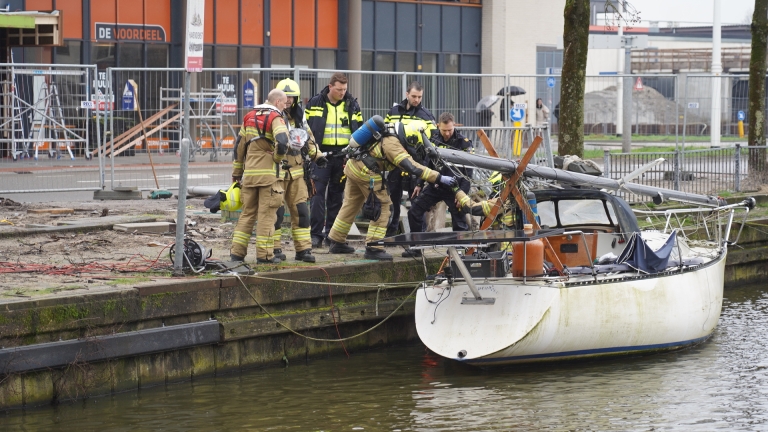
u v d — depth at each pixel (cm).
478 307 1641
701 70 7538
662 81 4138
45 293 1486
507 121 3281
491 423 1386
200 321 1609
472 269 1688
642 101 4184
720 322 2097
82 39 4606
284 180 1791
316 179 2039
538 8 6119
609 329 1670
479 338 1609
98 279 1622
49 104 3184
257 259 1805
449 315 1659
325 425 1383
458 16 5853
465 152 1825
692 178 2897
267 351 1705
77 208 2542
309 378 1636
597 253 1873
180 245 1680
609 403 1480
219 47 5050
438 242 1537
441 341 1631
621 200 1847
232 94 3253
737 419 1405
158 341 1541
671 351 1803
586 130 4394
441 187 1962
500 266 1712
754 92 3491
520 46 6044
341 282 1803
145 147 3133
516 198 1777
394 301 1880
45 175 3027
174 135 3192
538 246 1645
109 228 2222
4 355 1382
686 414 1425
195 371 1611
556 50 6250
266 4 5184
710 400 1496
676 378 1622
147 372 1552
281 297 1716
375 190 1856
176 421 1397
